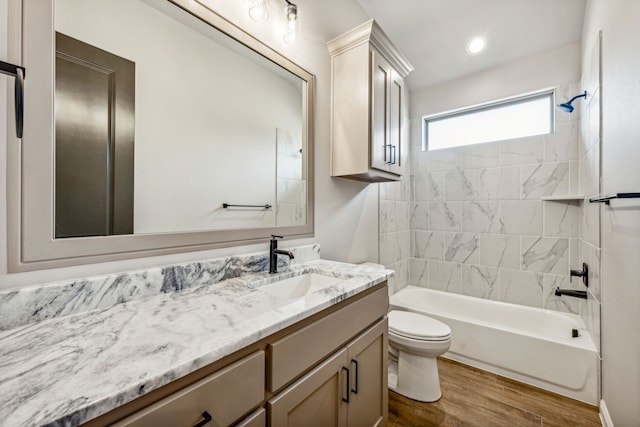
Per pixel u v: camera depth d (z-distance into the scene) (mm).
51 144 777
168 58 1062
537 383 1788
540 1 2018
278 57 1469
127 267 924
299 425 824
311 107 1662
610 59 1376
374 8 2162
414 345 1657
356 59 1689
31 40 745
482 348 1992
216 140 1221
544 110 2373
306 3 1650
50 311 740
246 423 664
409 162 2982
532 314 2260
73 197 820
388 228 2572
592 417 1528
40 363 529
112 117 910
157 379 493
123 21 941
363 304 1157
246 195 1338
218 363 614
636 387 1091
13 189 716
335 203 1885
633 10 1090
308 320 873
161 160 1039
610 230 1394
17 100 696
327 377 928
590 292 1807
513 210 2439
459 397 1707
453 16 2250
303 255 1587
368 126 1633
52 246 774
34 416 391
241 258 1242
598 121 1563
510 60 2438
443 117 2887
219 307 846
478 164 2613
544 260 2303
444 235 2791
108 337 640
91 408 420
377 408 1264
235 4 1266
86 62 854
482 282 2582
